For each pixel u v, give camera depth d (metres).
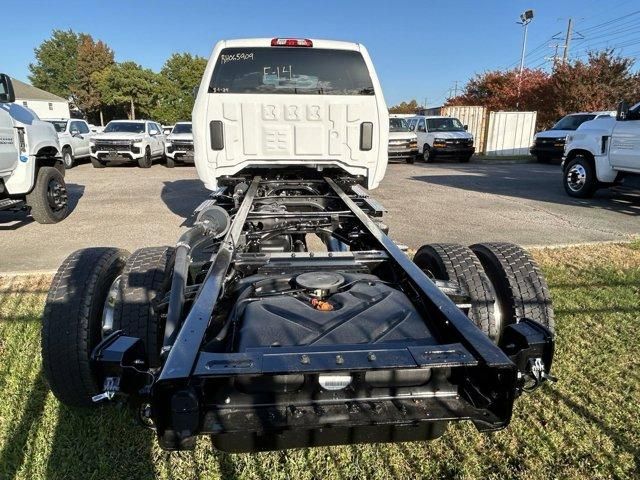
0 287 4.72
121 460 2.46
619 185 8.86
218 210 3.30
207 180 5.04
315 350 1.84
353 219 3.91
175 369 1.65
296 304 2.19
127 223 7.72
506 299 2.83
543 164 18.91
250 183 5.01
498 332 2.84
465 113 25.00
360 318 2.09
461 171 15.95
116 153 16.41
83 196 10.52
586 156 9.85
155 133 18.20
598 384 3.08
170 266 3.02
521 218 8.05
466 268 2.90
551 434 2.63
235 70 4.88
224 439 1.89
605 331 3.77
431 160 19.39
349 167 5.09
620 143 8.77
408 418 1.88
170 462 2.45
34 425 2.71
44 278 4.99
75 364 2.54
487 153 24.23
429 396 2.03
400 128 19.00
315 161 5.05
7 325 3.87
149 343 2.75
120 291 2.86
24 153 6.93
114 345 1.94
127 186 12.19
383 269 2.84
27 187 7.06
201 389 1.86
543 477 2.34
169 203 9.64
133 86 57.34
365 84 4.99
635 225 7.48
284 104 4.88
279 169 5.40
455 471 2.39
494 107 34.31
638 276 4.97
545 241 6.47
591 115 17.47
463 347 1.88
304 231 3.78
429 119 20.28
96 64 69.25
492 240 6.54
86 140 18.33
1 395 2.96
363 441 1.98
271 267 2.66
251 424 1.82
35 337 3.67
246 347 1.90
